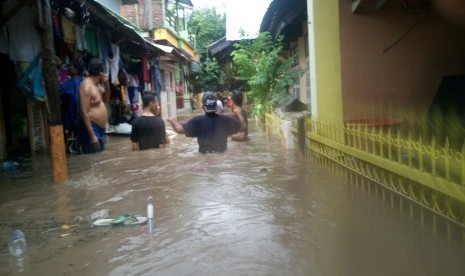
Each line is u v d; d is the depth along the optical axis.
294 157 7.75
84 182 6.39
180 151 8.70
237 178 6.15
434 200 3.79
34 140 10.77
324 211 4.46
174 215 4.54
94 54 11.28
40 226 4.41
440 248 3.38
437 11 7.35
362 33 7.44
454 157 3.52
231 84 30.77
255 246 3.60
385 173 4.78
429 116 7.26
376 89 7.50
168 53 18.53
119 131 14.03
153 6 25.36
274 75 15.48
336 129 6.30
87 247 3.74
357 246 3.52
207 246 3.64
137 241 3.83
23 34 8.49
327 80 7.50
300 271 3.12
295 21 13.41
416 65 7.49
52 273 3.25
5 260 3.52
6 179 7.00
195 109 38.53
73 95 8.95
